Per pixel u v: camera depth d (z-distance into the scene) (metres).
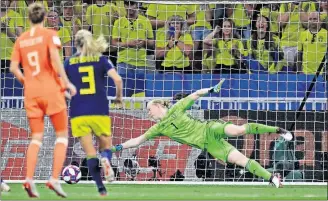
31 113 23.36
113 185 31.09
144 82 38.72
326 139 35.00
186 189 29.30
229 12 40.06
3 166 34.69
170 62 39.56
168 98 36.44
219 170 34.53
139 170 34.47
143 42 39.69
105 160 24.59
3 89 38.53
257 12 39.84
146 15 40.19
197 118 34.59
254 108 36.06
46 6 40.12
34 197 23.97
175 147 34.59
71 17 39.56
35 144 23.33
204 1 33.75
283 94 38.38
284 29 39.62
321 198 26.08
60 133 23.55
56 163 23.34
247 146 34.91
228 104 36.19
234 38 39.31
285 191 28.77
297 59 39.12
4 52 39.53
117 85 24.44
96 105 24.33
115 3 40.06
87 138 24.55
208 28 39.81
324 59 37.38
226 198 25.83
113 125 35.25
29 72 23.36
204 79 37.66
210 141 31.44
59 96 23.42
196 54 39.53
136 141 31.34
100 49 24.56
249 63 38.81
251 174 34.50
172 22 40.00
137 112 35.47
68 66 24.53
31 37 23.31
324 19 39.50
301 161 34.81
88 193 27.03
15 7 39.31
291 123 35.22
